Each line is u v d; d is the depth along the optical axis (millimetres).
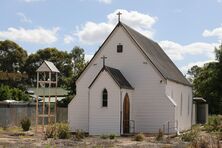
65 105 67562
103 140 32375
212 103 82312
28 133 39094
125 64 42375
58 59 106938
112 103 39188
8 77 66375
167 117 40656
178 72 51969
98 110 39562
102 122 39375
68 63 107812
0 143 27203
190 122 52938
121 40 42656
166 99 40844
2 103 49250
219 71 82312
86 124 42906
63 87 79375
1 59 108000
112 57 42844
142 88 41719
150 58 41906
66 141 30203
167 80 41656
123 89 39594
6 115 48344
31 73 108125
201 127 50250
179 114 46719
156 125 40938
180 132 43281
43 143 28297
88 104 42438
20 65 109375
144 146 27391
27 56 111188
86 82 43375
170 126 40469
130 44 42312
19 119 51125
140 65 41906
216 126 44188
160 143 30359
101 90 39625
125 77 42219
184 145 27656
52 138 33781
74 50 108812
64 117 60000
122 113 39250
